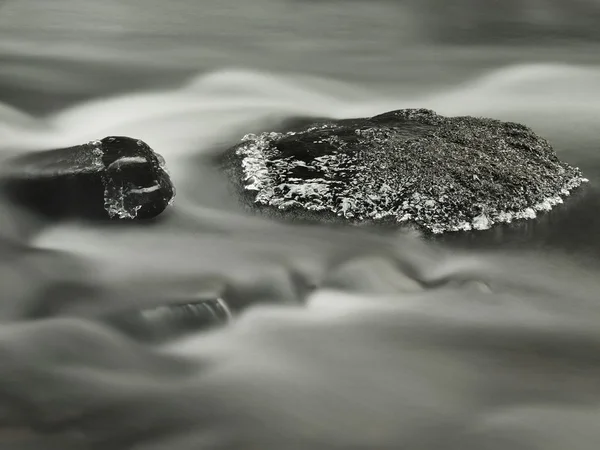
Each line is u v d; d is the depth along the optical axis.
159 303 7.26
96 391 6.16
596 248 9.01
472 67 17.41
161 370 6.52
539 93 15.51
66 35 18.33
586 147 12.38
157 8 20.92
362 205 9.29
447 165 9.61
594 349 7.05
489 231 9.23
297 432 5.81
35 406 5.93
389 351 6.95
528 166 10.16
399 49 18.80
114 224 9.08
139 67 16.12
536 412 6.07
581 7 22.12
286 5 21.72
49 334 6.84
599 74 16.75
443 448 5.64
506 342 7.14
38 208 8.98
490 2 22.16
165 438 5.66
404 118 11.14
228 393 6.24
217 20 20.30
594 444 5.69
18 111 12.99
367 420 5.97
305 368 6.65
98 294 7.51
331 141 9.98
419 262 8.58
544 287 8.23
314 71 16.62
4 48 16.95
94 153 9.30
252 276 7.98
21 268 7.98
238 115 13.20
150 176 9.27
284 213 9.38
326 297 7.85
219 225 9.23
